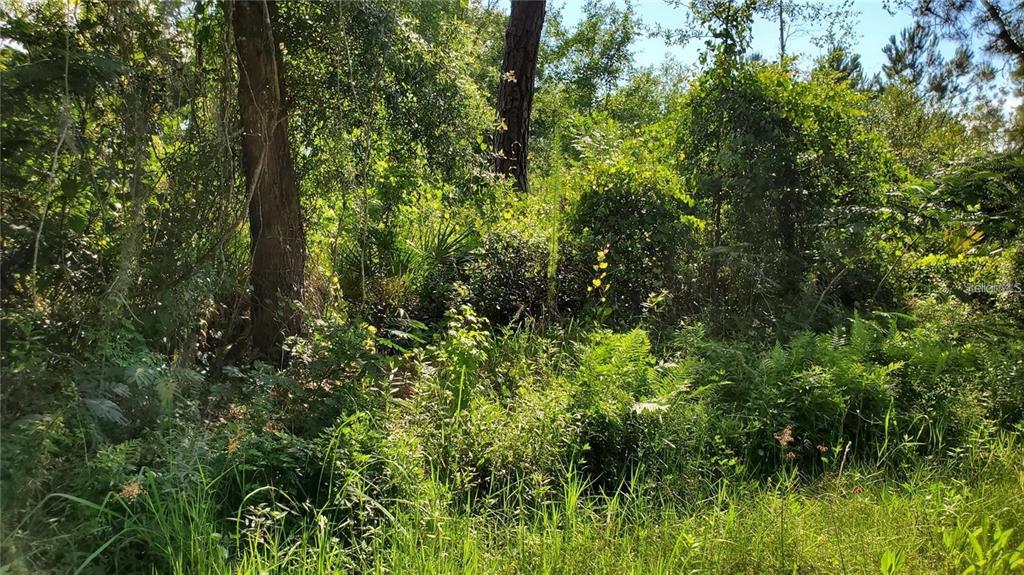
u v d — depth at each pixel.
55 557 2.87
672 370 5.22
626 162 8.01
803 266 7.76
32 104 3.59
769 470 4.66
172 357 4.39
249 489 3.68
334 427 4.20
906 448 4.66
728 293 7.76
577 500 3.87
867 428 5.05
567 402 4.66
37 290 3.65
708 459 4.50
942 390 5.35
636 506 3.83
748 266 7.54
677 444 4.50
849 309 7.92
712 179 8.00
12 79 3.50
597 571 3.21
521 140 11.78
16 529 2.76
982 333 7.03
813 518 3.78
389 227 7.57
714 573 3.28
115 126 4.00
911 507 3.86
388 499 3.62
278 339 5.60
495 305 7.40
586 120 9.31
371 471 3.88
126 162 4.04
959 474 4.48
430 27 7.07
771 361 5.44
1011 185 7.22
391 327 6.78
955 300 8.12
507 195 8.92
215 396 4.34
